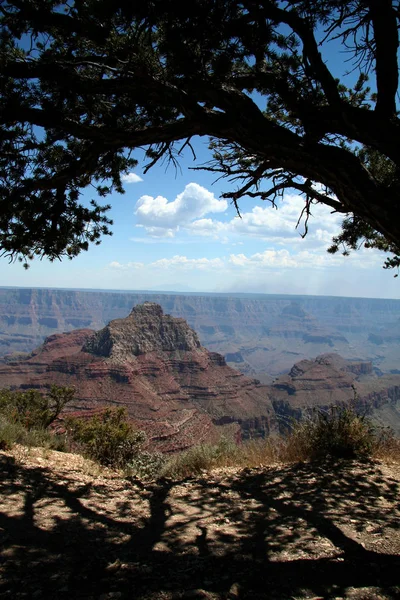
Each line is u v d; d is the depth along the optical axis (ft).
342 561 13.07
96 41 18.69
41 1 19.06
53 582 11.35
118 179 30.19
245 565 12.79
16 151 25.21
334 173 16.06
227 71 17.80
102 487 22.45
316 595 10.97
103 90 21.22
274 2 18.08
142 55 19.54
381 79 16.03
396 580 11.85
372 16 15.99
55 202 27.09
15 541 13.93
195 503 19.60
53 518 16.63
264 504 19.20
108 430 32.91
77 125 21.26
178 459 29.01
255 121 17.17
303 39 16.83
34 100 22.76
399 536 15.26
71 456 30.37
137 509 18.72
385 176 25.21
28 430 36.81
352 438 28.55
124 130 21.16
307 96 18.08
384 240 29.68
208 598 10.59
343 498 19.89
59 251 28.81
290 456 28.30
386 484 22.03
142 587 11.21
